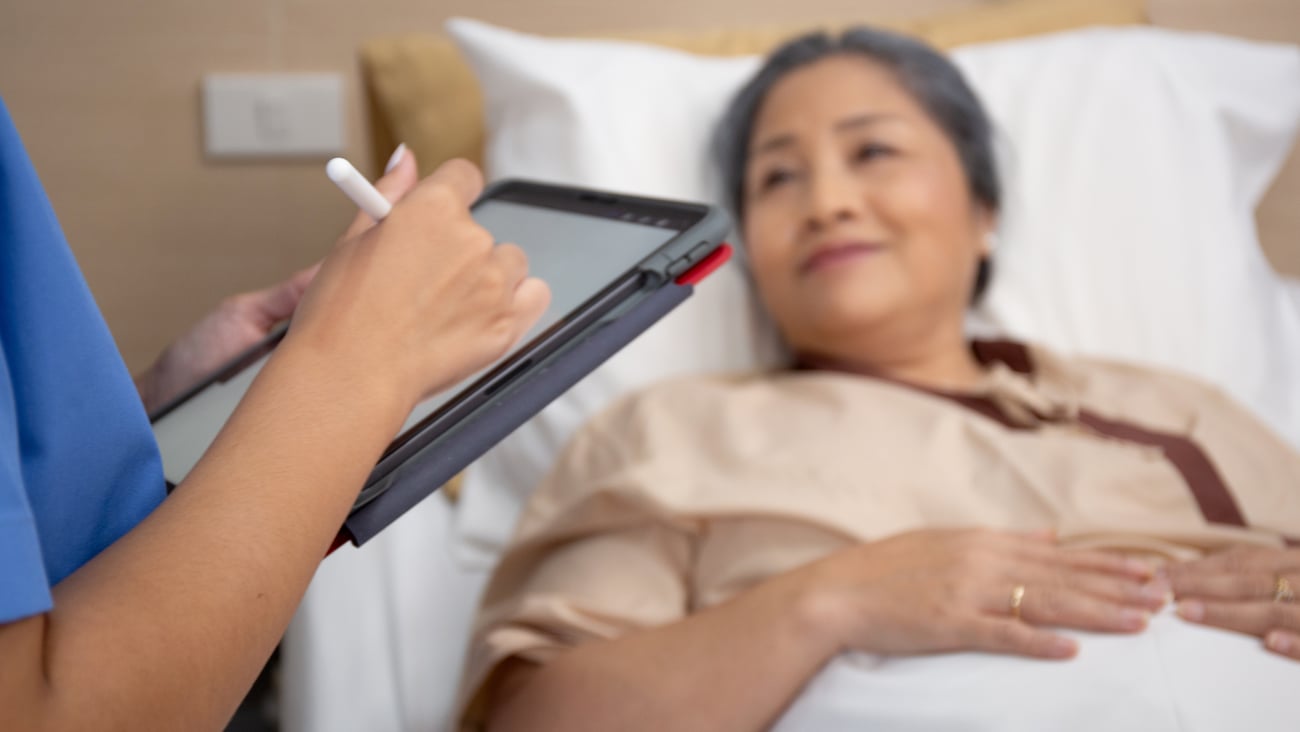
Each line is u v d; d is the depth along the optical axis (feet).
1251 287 5.02
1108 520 3.21
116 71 6.07
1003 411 3.81
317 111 6.13
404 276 1.66
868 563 2.96
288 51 6.09
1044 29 5.77
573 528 3.41
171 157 6.18
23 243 1.55
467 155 5.51
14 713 1.22
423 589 4.00
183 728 1.36
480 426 1.86
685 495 3.29
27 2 5.97
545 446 4.40
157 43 6.05
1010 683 2.63
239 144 6.14
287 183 6.23
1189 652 2.62
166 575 1.38
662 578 3.29
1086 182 5.10
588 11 6.14
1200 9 6.06
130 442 1.68
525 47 5.17
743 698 2.81
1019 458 3.40
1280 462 3.77
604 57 5.19
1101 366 4.41
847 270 4.02
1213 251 5.01
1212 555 3.01
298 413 1.54
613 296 2.02
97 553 1.65
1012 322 4.91
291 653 3.90
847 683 2.75
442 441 1.84
